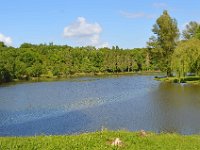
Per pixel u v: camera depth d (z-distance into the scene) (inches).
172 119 1541.6
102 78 4965.6
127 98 2381.9
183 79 3491.6
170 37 4084.6
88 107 1996.8
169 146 694.5
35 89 3262.8
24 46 7795.3
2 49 6141.7
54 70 5816.9
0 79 4453.7
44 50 7121.1
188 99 2171.5
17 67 5088.6
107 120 1573.6
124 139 708.0
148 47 4217.5
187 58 3090.6
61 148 628.7
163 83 3499.0
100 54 6742.1
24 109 1974.7
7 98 2529.5
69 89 3189.0
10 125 1520.7
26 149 614.9
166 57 4092.0
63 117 1691.7
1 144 637.3
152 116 1631.4
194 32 4658.0
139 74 5989.2
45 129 1422.2
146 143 700.7
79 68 6432.1
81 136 729.0
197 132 1280.8
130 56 6934.1
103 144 662.5
